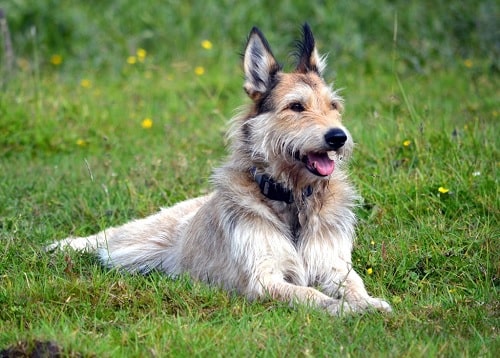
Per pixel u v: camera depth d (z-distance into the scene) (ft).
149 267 38.75
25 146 56.34
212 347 27.48
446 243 37.35
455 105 61.41
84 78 71.82
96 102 64.54
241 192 34.32
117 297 31.94
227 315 30.91
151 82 71.61
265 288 32.53
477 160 44.04
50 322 29.55
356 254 37.32
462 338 28.32
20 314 30.71
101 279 33.40
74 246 39.88
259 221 33.81
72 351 26.78
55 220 43.83
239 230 33.65
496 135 47.73
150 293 32.32
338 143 33.27
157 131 60.13
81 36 77.51
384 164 45.37
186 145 54.85
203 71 73.15
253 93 36.01
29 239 39.75
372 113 56.70
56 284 32.86
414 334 28.63
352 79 70.03
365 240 38.32
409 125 48.93
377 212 40.29
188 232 37.11
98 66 74.64
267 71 36.04
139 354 27.20
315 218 34.60
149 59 75.66
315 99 34.81
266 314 30.40
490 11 76.69
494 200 40.19
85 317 30.30
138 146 56.24
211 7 81.00
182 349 27.22
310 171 33.81
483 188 40.98
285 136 34.01
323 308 30.99
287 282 34.01
